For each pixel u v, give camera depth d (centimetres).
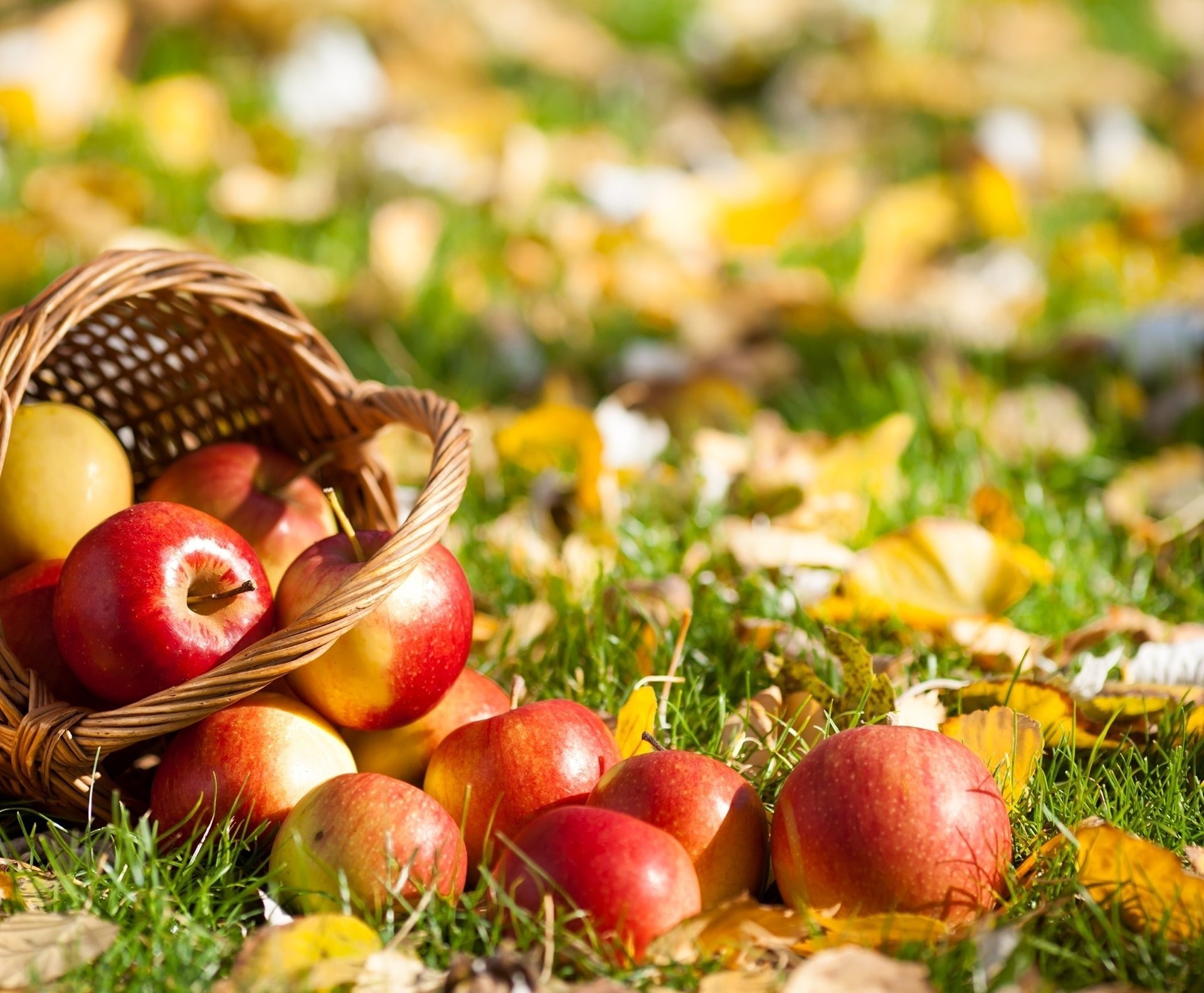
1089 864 170
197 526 175
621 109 433
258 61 417
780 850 171
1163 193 400
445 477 176
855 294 303
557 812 170
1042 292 304
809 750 181
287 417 190
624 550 204
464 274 286
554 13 500
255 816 174
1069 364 254
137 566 173
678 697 186
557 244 312
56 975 165
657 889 168
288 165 338
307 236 308
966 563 194
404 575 173
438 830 171
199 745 174
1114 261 307
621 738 180
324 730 176
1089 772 179
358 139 368
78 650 174
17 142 325
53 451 182
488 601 198
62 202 284
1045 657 192
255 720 175
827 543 200
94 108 347
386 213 290
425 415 182
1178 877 169
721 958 167
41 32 360
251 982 165
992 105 461
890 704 181
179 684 174
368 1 445
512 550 203
